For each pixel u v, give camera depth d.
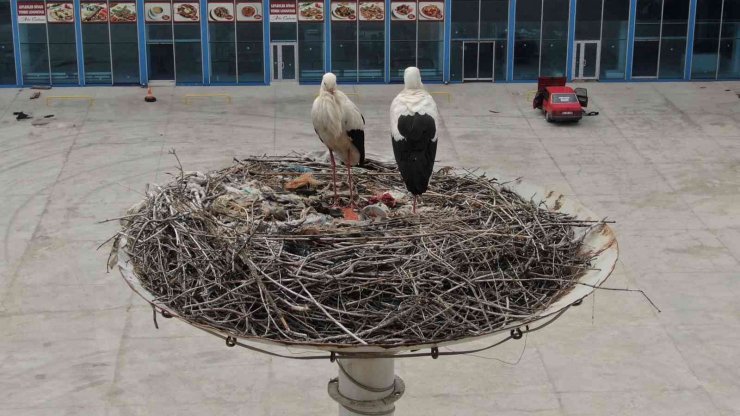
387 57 45.91
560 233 11.34
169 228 11.03
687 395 21.12
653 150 36.41
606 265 10.45
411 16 45.22
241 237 10.27
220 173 13.23
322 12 44.97
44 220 29.58
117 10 44.44
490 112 41.50
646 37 46.03
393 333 9.38
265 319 9.59
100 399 21.00
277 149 36.12
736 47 46.31
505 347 23.02
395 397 11.73
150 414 20.52
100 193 31.75
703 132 38.69
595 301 24.88
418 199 12.36
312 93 44.53
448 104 42.66
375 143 37.19
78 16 44.38
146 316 24.27
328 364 22.47
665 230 29.06
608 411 20.59
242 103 42.81
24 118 40.34
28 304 24.72
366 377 11.50
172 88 45.25
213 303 9.75
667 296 25.11
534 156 35.72
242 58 45.62
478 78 46.59
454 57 46.16
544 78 41.66
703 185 32.72
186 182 12.63
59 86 45.34
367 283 9.66
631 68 46.53
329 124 11.66
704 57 46.47
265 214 11.55
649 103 42.84
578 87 44.69
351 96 43.91
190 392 21.28
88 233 28.62
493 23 45.62
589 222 11.48
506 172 33.91
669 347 22.89
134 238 11.00
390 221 11.21
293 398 21.09
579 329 23.69
